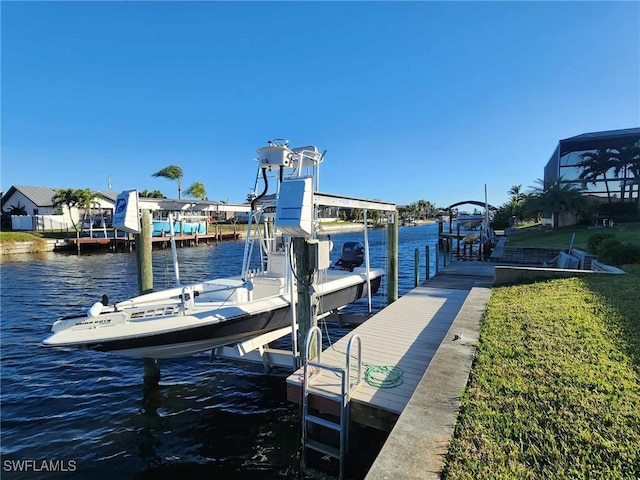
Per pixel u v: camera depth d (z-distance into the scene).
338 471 4.00
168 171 48.44
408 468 2.23
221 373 6.75
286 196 4.66
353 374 4.45
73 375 6.80
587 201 23.23
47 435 4.99
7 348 8.16
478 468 2.21
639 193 23.30
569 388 3.06
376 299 11.46
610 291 6.16
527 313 5.38
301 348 5.01
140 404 5.76
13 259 25.78
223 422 5.27
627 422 2.57
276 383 6.36
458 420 2.72
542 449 2.36
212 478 4.21
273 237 8.45
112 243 31.86
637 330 4.30
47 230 36.75
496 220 37.56
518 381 3.24
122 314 5.33
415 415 2.79
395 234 9.19
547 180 24.58
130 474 4.29
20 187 41.94
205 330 5.61
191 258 26.62
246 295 6.77
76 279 17.27
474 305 6.25
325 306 7.64
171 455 4.59
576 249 13.29
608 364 3.47
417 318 6.81
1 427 5.16
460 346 4.20
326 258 5.29
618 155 23.53
